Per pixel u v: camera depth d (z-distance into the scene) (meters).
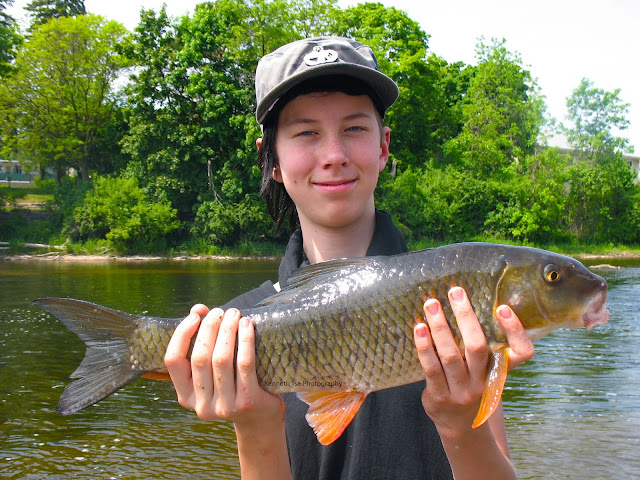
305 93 2.61
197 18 39.25
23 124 44.41
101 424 7.68
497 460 2.32
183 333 2.40
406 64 46.09
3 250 36.19
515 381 9.62
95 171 42.75
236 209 37.78
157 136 38.66
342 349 2.41
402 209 42.50
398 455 2.51
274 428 2.39
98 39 43.97
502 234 44.91
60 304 2.71
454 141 48.72
